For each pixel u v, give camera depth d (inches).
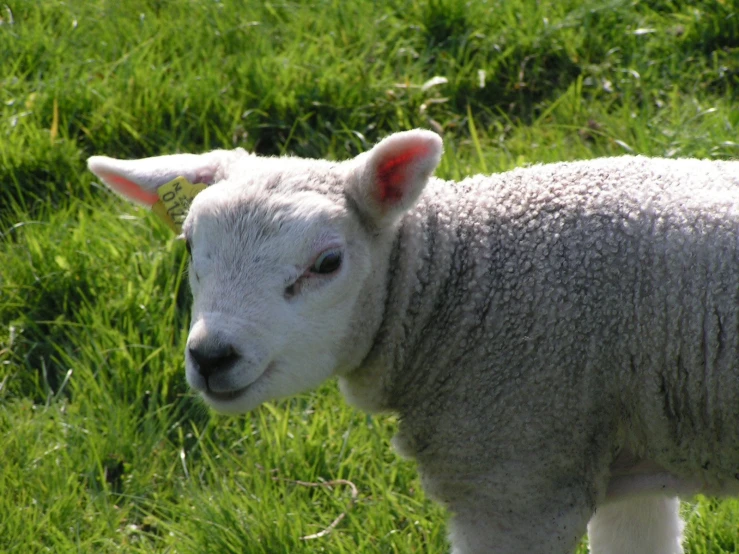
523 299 247.9
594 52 454.6
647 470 259.3
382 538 298.8
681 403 242.5
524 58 452.8
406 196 249.6
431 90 441.7
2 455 323.0
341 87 435.8
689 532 301.6
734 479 251.1
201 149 423.8
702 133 405.7
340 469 319.9
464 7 464.8
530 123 437.1
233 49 461.4
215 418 336.5
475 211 259.3
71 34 466.3
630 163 259.3
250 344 238.8
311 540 299.1
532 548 251.4
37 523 304.5
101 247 377.4
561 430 246.8
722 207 241.0
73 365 347.6
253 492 318.0
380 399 268.2
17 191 407.5
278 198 247.8
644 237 242.8
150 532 314.3
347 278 249.3
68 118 427.8
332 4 478.3
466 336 253.0
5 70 444.8
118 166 273.3
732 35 455.5
